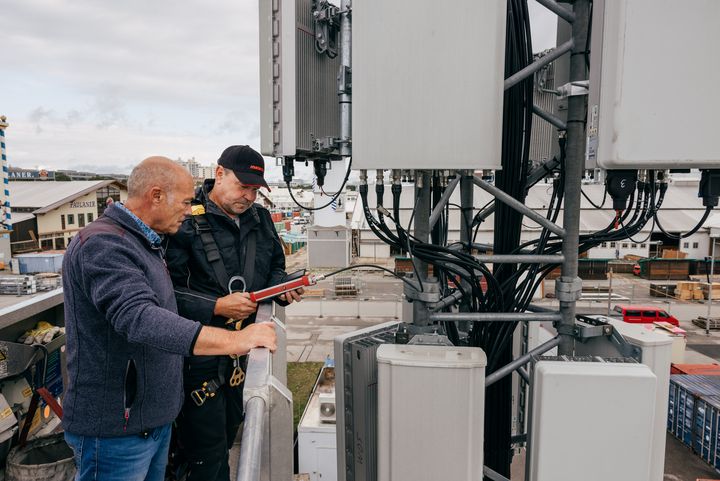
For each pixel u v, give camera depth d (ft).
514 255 7.70
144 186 5.37
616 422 6.02
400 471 6.37
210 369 7.04
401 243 7.41
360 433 7.80
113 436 5.27
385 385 6.29
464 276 7.88
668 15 5.50
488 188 7.57
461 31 6.23
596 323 7.72
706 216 7.25
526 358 7.81
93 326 5.02
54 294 11.54
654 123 5.64
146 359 5.33
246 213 7.68
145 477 5.97
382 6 6.31
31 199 116.57
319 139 7.83
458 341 8.91
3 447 9.59
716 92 5.61
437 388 6.14
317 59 7.80
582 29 7.17
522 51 7.67
